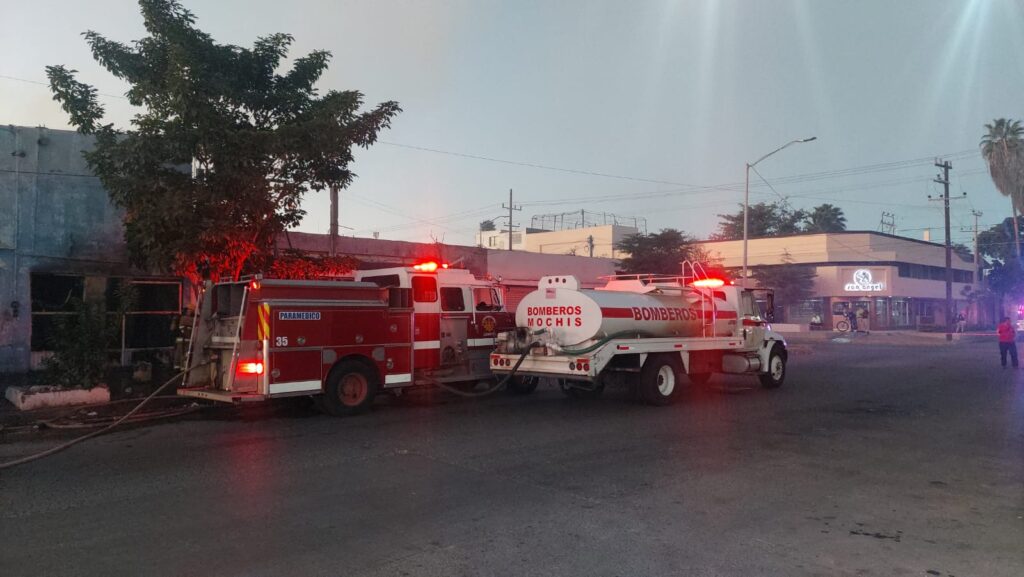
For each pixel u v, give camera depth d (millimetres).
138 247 13789
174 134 12055
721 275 16000
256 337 10562
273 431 9984
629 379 12781
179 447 8836
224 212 12734
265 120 13852
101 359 12781
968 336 41750
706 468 7707
